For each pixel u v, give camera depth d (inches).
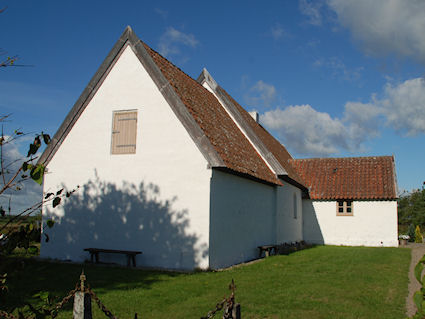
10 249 139.4
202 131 482.6
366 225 979.3
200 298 316.8
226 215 511.8
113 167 522.9
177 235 474.9
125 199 510.6
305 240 1026.1
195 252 462.9
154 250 484.4
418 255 715.4
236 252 541.6
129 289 347.9
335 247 899.4
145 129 511.8
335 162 1115.3
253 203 617.9
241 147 633.6
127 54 537.6
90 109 546.6
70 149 549.6
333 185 1037.8
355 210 992.9
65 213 540.4
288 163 1021.2
